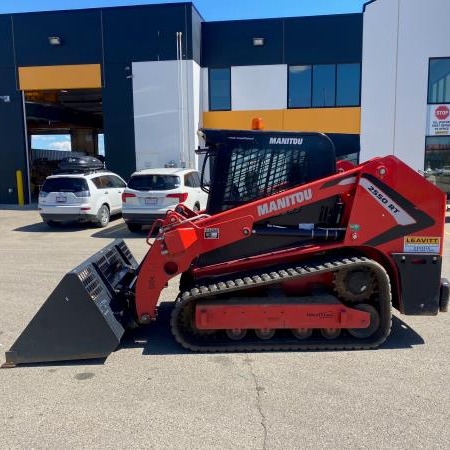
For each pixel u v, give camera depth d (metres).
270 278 4.06
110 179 13.28
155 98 17.56
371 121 17.81
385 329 4.13
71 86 17.97
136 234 11.18
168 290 6.05
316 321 4.09
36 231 11.85
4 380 3.62
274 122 18.39
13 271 7.29
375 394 3.29
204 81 18.59
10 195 18.95
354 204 4.11
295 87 18.25
